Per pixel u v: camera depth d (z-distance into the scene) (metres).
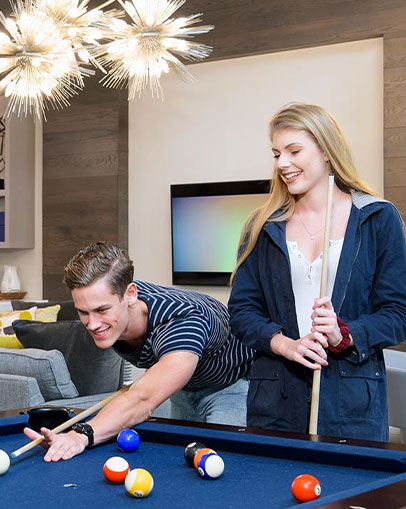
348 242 2.22
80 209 6.92
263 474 1.67
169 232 6.55
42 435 1.92
